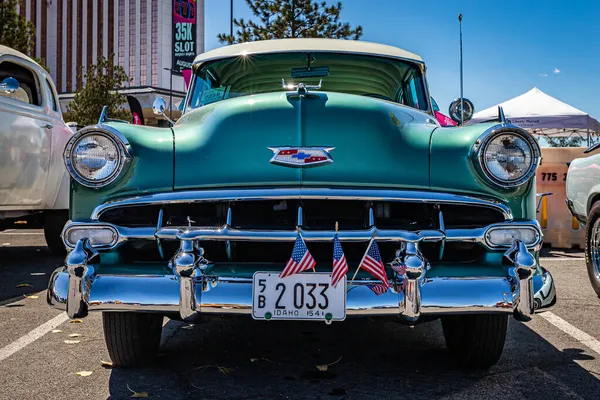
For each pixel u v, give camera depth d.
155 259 3.02
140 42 54.16
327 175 2.81
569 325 4.27
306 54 4.15
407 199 2.72
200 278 2.61
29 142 6.34
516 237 2.76
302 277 2.57
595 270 5.38
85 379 3.05
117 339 3.09
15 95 6.28
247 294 2.58
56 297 2.70
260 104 2.98
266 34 15.92
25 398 2.79
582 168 5.98
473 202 2.77
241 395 2.83
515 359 3.43
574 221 8.98
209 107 3.33
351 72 4.11
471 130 2.91
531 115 14.98
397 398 2.80
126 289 2.63
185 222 2.90
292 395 2.83
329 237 2.61
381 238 2.62
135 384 2.97
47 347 3.65
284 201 2.86
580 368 3.27
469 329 3.12
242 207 2.94
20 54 6.46
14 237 9.82
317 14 16.12
